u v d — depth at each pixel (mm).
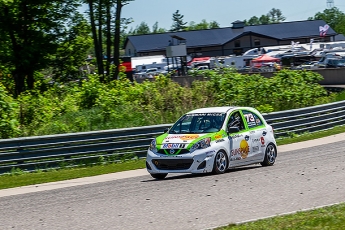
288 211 9023
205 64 83062
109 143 18516
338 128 26375
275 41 123188
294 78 32062
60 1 43250
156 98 27000
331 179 12070
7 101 22578
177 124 14703
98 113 26000
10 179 15695
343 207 8852
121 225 8438
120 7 44969
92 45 46812
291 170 13891
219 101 28734
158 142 13961
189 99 26734
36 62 42844
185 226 8164
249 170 14469
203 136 13789
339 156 16344
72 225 8633
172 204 9984
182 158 13406
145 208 9727
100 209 9898
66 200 11273
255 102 29812
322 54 77688
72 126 23547
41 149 17203
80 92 28828
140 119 24844
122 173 16219
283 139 23375
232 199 10219
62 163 17484
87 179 15250
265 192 10828
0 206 11086
